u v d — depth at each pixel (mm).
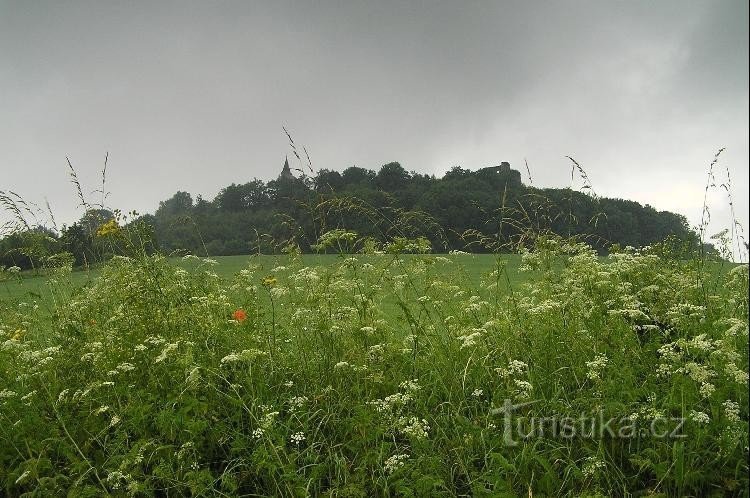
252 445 4453
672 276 5551
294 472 3848
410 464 4008
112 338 5277
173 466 4277
